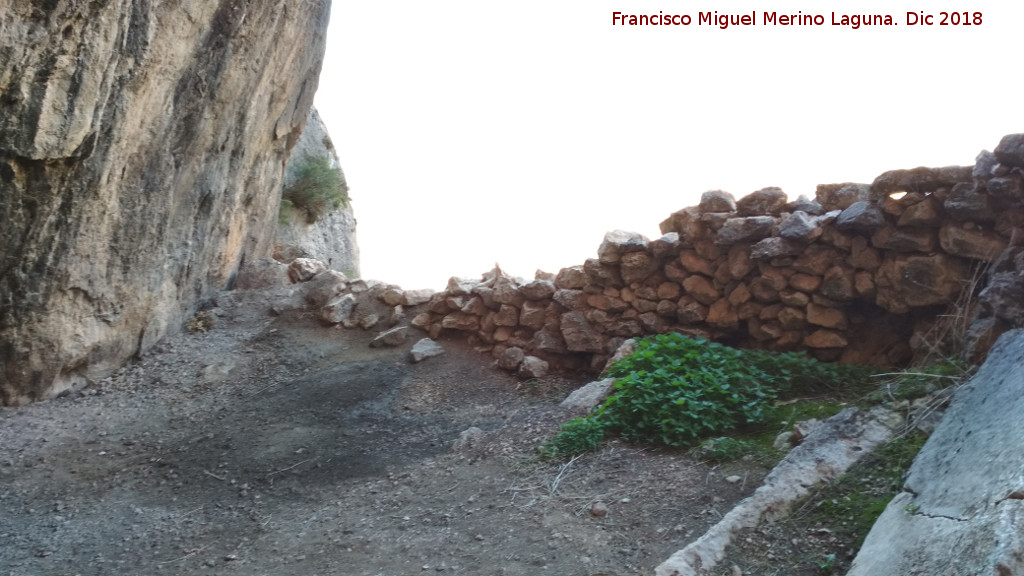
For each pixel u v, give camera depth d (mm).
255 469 4910
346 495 4418
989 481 2693
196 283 7598
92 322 6242
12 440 5375
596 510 3740
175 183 6488
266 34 6730
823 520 3320
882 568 2781
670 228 5922
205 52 5938
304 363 6797
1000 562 2230
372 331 7270
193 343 7207
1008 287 4098
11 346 5715
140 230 6266
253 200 8406
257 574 3559
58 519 4281
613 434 4559
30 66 4316
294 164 12781
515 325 6531
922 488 3127
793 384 4836
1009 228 4422
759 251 5250
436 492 4285
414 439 5230
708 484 3824
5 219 4996
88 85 4695
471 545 3592
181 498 4559
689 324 5715
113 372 6672
